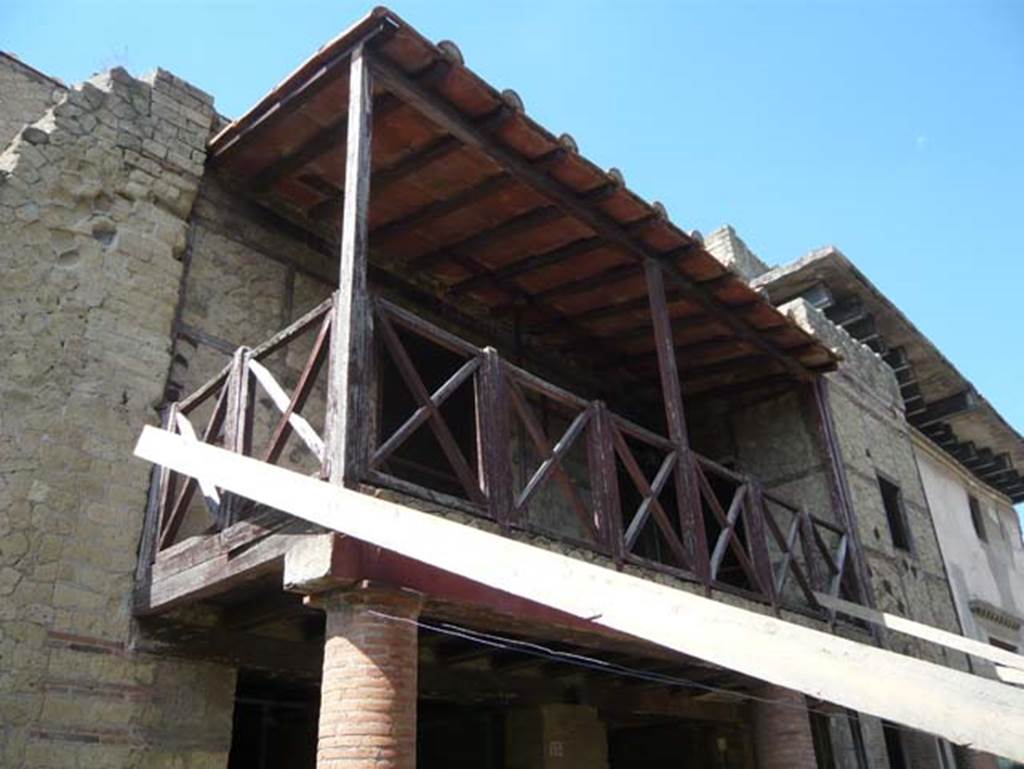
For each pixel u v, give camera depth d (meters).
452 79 5.28
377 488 4.08
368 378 4.25
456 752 8.24
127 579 5.21
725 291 7.66
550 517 8.73
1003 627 13.71
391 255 7.78
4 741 4.45
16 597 4.74
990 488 15.78
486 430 4.84
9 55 7.05
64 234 5.64
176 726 5.07
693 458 6.53
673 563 9.95
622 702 7.94
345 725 3.70
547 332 9.09
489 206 6.93
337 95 5.71
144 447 4.81
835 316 12.05
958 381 13.07
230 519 4.68
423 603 4.16
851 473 10.17
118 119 6.14
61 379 5.32
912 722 2.54
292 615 5.06
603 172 6.21
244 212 6.74
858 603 8.65
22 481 4.96
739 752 9.47
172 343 5.96
